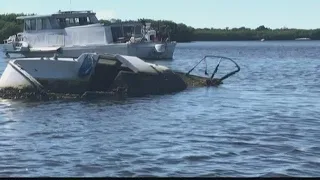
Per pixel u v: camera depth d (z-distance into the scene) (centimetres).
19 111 2020
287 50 10919
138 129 1616
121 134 1530
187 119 1822
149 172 1109
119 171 1116
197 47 13638
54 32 5306
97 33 5097
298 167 1146
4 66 4738
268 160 1208
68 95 2412
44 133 1552
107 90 2517
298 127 1652
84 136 1500
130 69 2553
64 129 1617
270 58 7225
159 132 1563
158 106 2164
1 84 2425
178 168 1140
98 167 1148
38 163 1184
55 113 1964
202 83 2970
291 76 3844
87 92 2427
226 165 1165
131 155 1255
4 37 11256
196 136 1500
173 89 2703
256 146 1357
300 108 2112
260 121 1777
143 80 2562
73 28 5188
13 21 12106
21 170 1127
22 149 1327
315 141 1421
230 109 2088
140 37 5325
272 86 3058
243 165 1164
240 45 16225
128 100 2358
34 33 5434
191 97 2486
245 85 3100
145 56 5275
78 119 1822
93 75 2480
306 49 11538
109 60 2545
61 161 1201
